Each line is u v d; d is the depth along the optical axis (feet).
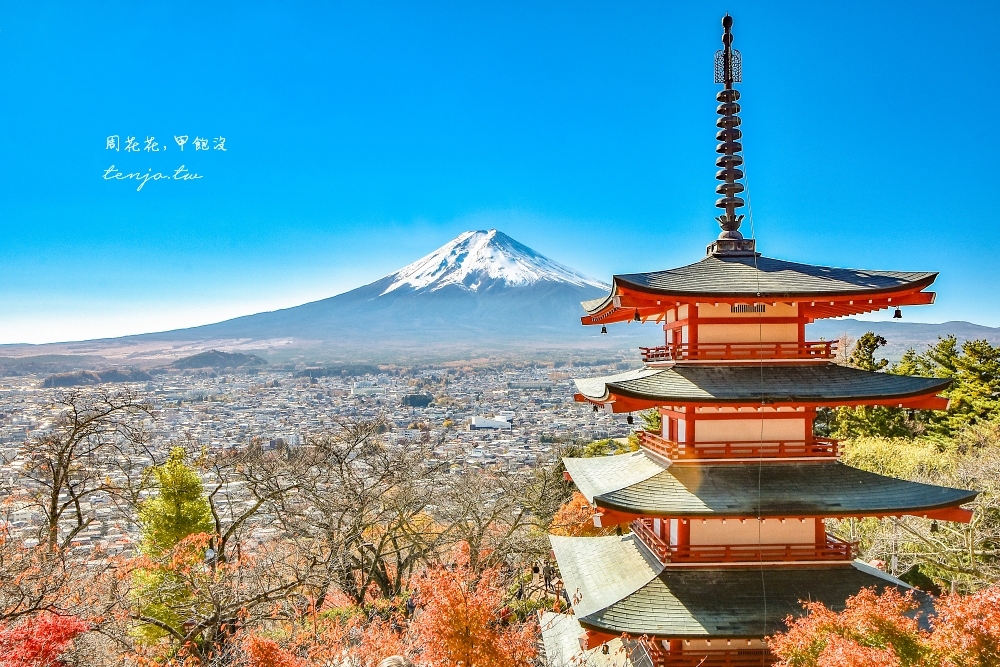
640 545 65.10
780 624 51.31
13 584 61.52
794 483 55.42
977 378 154.10
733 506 52.80
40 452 92.84
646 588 55.01
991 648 39.37
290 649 67.31
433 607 54.85
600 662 63.10
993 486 95.81
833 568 56.39
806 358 57.57
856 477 56.13
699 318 58.08
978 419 146.51
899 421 156.56
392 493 113.91
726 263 61.77
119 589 77.36
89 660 61.98
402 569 106.11
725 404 53.67
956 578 90.38
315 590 85.87
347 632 68.28
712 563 55.67
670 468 57.47
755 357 57.52
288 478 117.80
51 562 68.03
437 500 119.14
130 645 68.95
